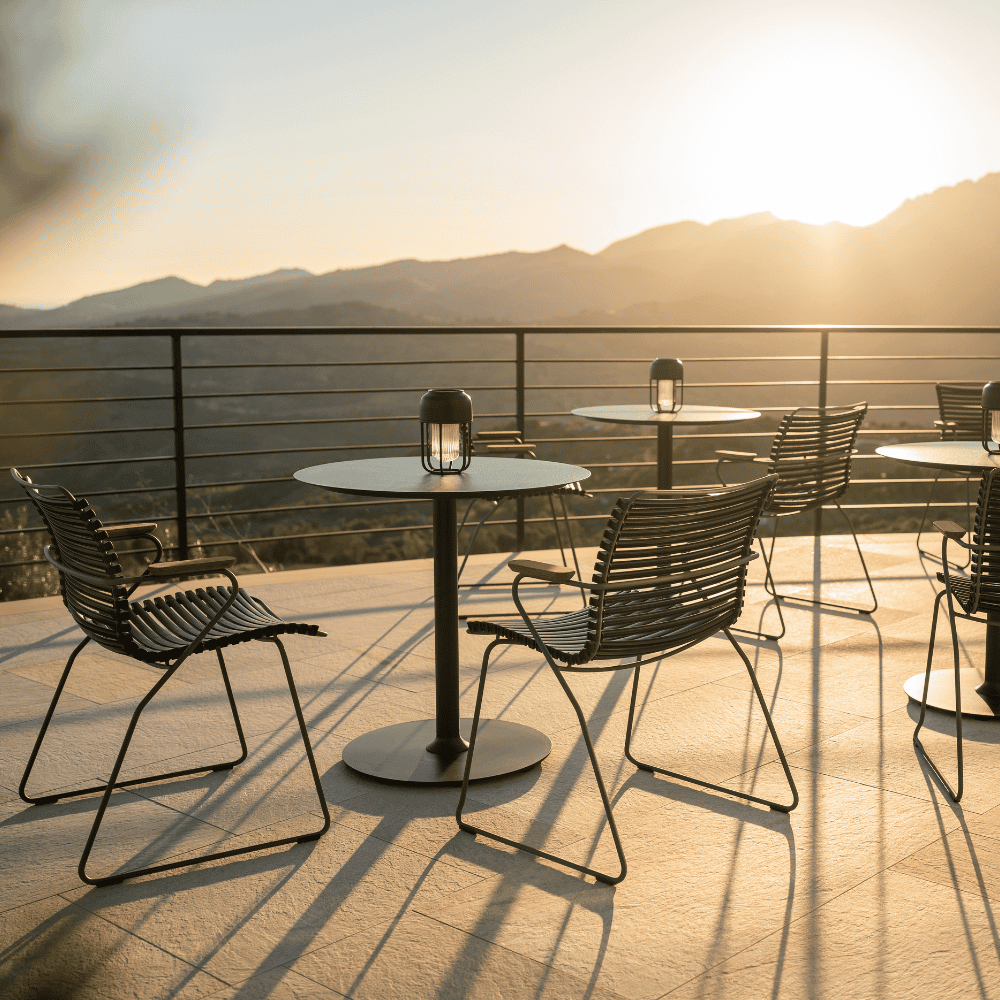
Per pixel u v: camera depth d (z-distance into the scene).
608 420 4.59
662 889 2.15
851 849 2.34
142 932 2.00
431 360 5.31
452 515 2.79
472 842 2.38
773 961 1.89
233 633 2.34
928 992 1.80
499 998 1.78
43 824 2.46
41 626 4.25
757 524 2.56
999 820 2.49
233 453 4.98
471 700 3.36
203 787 2.68
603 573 2.22
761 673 3.64
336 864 2.27
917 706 3.30
